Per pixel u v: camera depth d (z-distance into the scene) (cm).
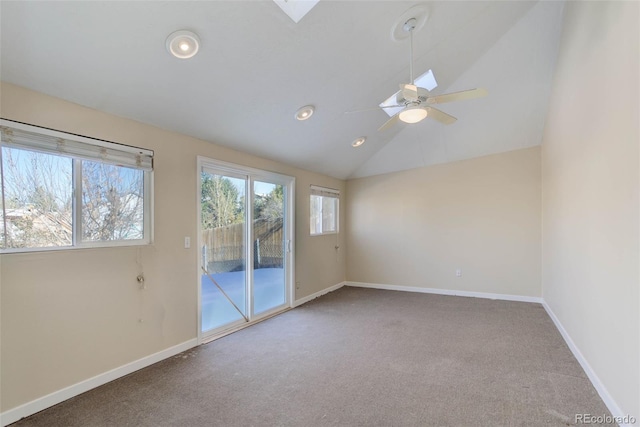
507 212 525
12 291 208
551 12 322
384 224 621
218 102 291
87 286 245
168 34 210
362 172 625
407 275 601
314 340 349
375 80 338
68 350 233
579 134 289
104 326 255
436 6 263
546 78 397
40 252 220
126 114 267
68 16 181
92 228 254
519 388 246
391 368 281
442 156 554
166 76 244
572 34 299
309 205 537
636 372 181
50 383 224
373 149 542
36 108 219
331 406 223
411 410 218
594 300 253
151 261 290
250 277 414
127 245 274
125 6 184
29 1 169
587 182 269
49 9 175
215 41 225
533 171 509
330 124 402
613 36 209
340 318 429
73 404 225
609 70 217
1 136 204
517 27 338
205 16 205
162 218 300
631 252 187
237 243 399
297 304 498
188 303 325
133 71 230
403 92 253
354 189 650
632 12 181
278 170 462
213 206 366
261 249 439
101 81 229
